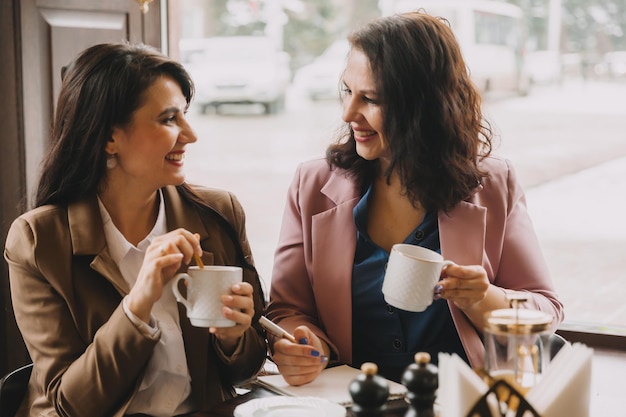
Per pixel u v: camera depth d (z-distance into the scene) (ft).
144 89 4.81
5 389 4.80
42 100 6.86
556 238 12.42
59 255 4.83
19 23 6.64
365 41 5.17
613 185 14.47
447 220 5.35
